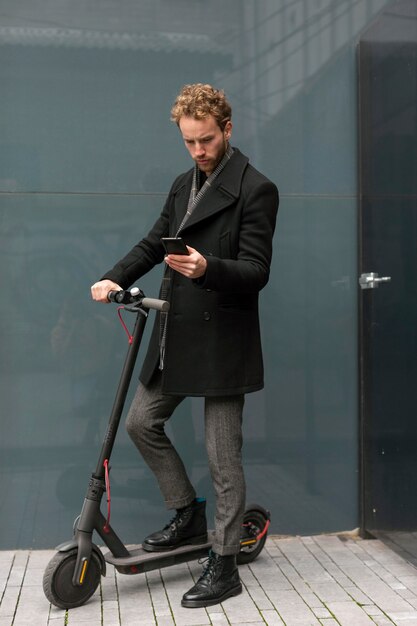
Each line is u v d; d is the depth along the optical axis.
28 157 4.83
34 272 4.86
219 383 3.91
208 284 3.62
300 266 5.06
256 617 3.80
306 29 5.00
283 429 5.07
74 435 4.91
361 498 5.11
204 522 4.30
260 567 4.52
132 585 4.23
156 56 4.89
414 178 4.23
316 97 5.02
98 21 4.85
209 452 4.05
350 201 5.08
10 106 4.80
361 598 4.04
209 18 4.93
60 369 4.89
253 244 3.87
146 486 4.96
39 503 4.89
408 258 4.34
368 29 4.88
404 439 4.47
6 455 4.86
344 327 5.10
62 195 4.86
